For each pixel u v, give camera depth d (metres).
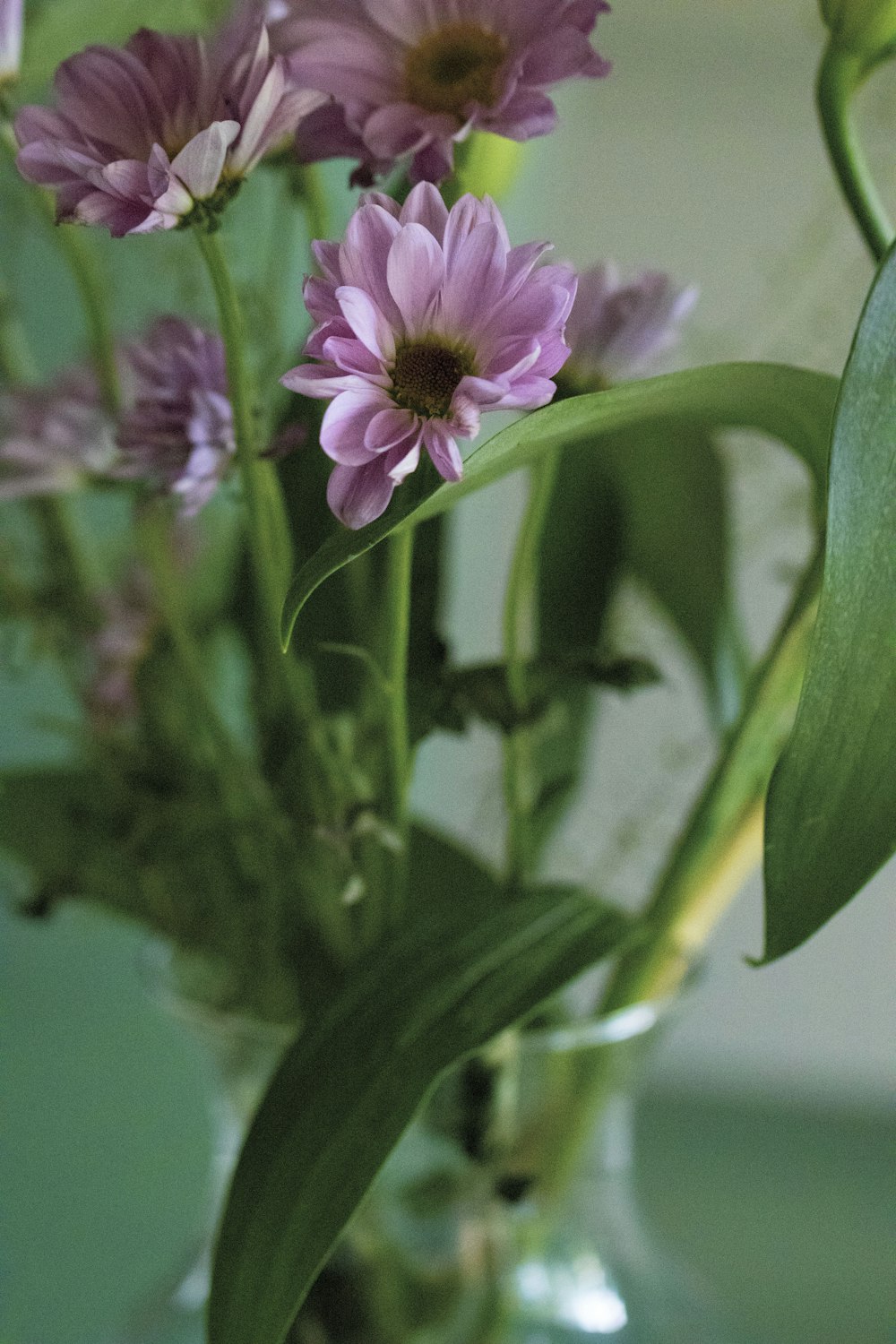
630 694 0.52
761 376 0.44
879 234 0.47
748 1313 0.89
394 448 0.38
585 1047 0.52
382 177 0.44
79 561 0.57
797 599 0.50
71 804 0.58
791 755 0.41
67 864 0.58
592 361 0.46
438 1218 0.53
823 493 0.50
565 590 0.61
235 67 0.41
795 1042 1.12
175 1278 0.59
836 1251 0.95
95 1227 0.97
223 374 0.46
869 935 1.08
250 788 0.53
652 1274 0.58
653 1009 0.53
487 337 0.39
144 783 0.55
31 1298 0.90
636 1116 1.10
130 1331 0.58
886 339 0.40
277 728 0.52
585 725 0.62
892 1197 1.01
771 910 0.41
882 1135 1.08
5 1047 1.14
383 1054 0.48
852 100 0.48
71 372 0.54
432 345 0.39
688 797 1.01
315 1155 0.47
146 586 0.56
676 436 0.59
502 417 0.80
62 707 1.11
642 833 0.75
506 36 0.42
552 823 0.60
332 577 0.55
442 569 0.54
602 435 0.59
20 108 0.44
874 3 0.46
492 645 1.07
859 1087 1.12
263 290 0.55
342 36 0.42
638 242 0.98
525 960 0.50
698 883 0.54
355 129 0.43
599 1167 0.56
